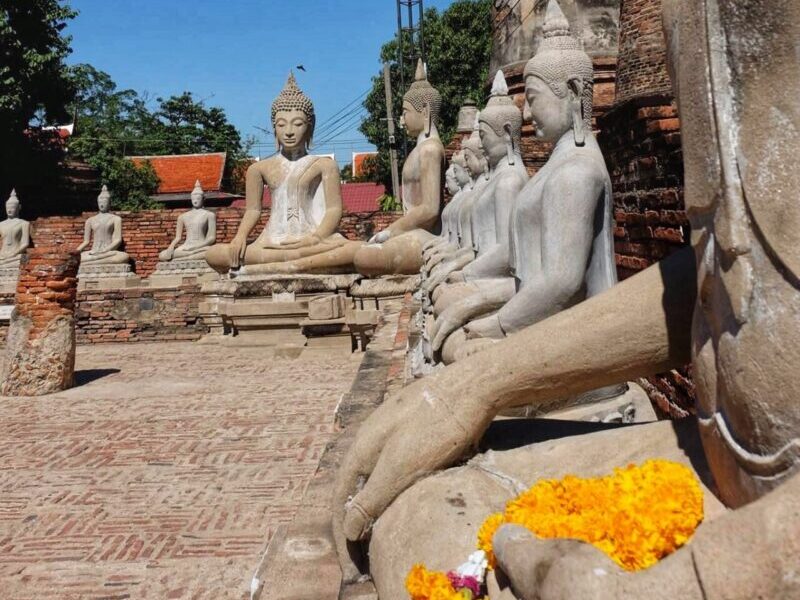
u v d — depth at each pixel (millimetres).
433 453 2785
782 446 1834
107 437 9141
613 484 2012
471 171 7973
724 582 1509
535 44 15562
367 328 13773
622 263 7883
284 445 8547
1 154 26141
